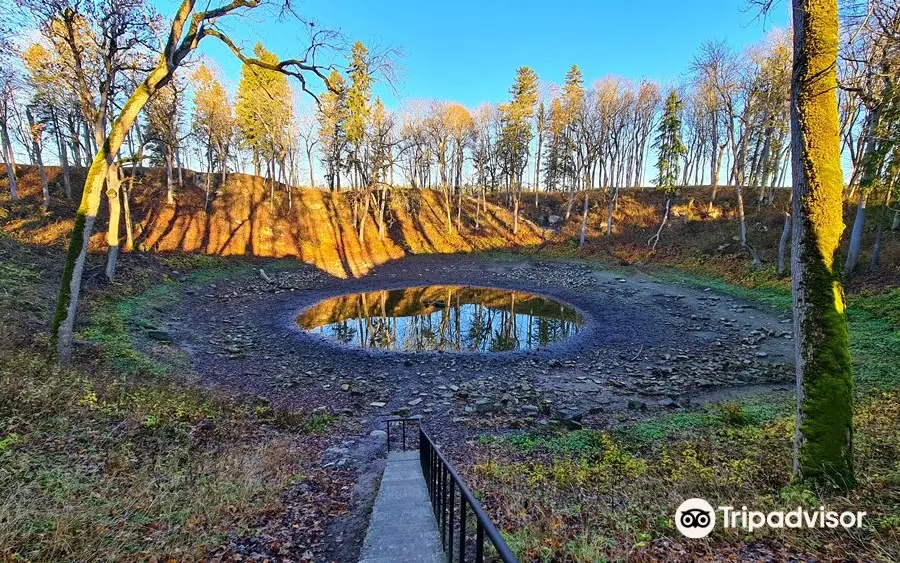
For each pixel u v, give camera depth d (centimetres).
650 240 3266
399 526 414
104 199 2953
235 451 661
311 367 1375
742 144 2450
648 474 611
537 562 365
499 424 937
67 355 929
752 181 3816
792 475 527
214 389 1088
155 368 1127
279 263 3030
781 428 758
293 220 3619
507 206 4416
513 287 2777
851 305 1588
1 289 1353
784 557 350
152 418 677
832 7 491
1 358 785
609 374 1308
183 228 2992
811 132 502
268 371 1309
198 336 1605
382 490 518
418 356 1508
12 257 1727
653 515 452
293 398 1107
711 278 2453
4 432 541
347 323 2009
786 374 1221
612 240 3475
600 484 580
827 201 496
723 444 717
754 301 2020
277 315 2038
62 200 2805
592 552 362
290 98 3344
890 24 613
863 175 1686
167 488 483
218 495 489
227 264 2761
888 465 527
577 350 1556
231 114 3538
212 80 3169
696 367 1330
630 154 4694
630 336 1694
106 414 673
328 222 3744
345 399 1124
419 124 3822
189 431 698
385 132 3541
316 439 824
